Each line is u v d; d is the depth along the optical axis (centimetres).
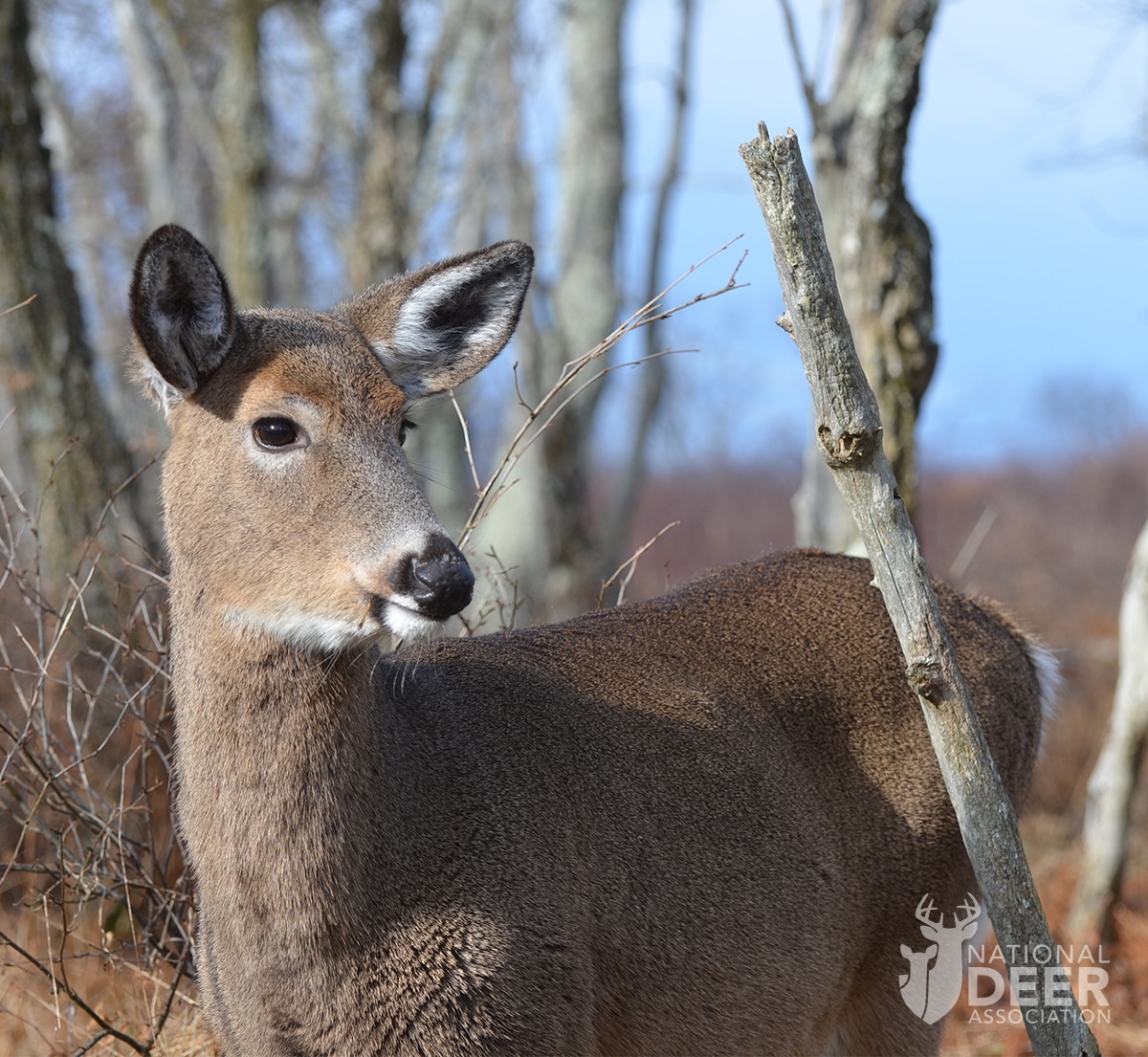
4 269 760
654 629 511
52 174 789
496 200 2183
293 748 401
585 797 450
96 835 538
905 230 706
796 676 511
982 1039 714
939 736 405
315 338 430
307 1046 407
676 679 495
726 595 530
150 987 539
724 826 470
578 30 1689
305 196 2278
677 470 3703
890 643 524
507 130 1886
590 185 1681
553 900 422
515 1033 407
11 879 647
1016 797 552
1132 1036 723
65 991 491
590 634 504
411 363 469
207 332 420
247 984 409
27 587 576
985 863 405
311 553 404
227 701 407
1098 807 830
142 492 832
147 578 650
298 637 404
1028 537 2348
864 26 750
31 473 764
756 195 381
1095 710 1288
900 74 695
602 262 1683
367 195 1314
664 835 457
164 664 562
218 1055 473
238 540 410
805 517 800
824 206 767
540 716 460
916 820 510
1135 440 3881
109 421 779
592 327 1672
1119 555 2222
